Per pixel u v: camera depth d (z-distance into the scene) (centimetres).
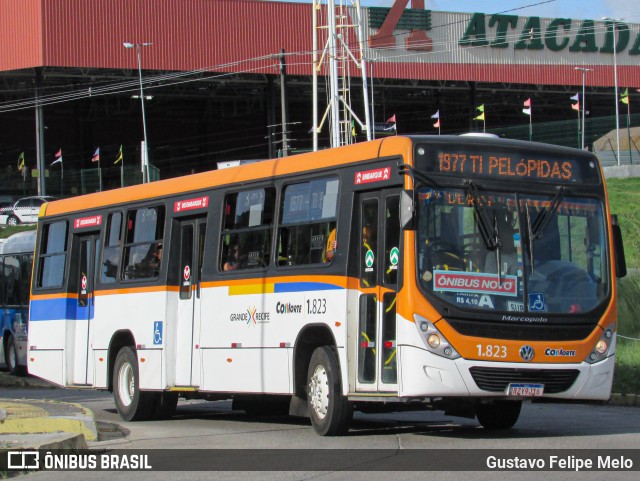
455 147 1173
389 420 1541
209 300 1491
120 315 1698
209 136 7794
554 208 1200
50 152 7500
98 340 1758
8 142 7488
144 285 1636
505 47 7256
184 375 1547
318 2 3984
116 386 1698
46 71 6247
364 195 1227
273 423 1544
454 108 8175
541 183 1203
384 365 1171
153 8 6303
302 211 1325
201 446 1227
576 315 1179
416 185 1144
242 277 1420
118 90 6644
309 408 1281
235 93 7156
